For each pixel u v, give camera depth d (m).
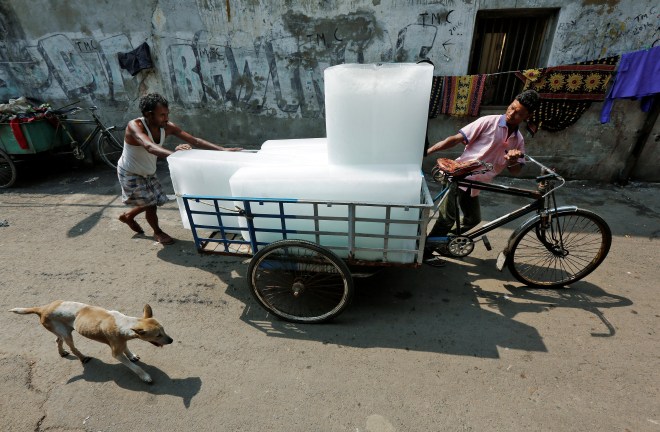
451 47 4.49
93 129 5.86
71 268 3.30
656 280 2.96
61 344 2.30
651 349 2.32
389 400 2.04
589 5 4.08
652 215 4.02
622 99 4.44
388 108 2.13
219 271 3.23
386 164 2.29
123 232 3.92
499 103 4.89
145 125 2.98
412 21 4.44
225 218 2.61
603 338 2.41
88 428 1.93
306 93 5.09
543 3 4.14
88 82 5.54
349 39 4.66
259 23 4.77
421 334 2.49
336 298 2.82
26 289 3.03
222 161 2.42
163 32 5.03
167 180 5.32
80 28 5.16
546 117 4.63
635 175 4.94
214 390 2.12
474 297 2.83
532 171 5.04
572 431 1.86
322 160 2.44
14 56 5.46
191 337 2.51
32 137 4.98
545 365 2.23
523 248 3.43
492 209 4.24
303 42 4.79
